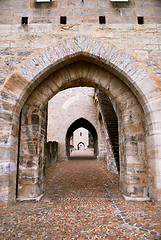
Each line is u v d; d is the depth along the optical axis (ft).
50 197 12.17
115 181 17.46
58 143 40.37
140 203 10.63
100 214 9.12
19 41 11.39
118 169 19.19
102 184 16.19
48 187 15.19
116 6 12.21
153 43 11.65
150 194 11.13
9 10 11.93
